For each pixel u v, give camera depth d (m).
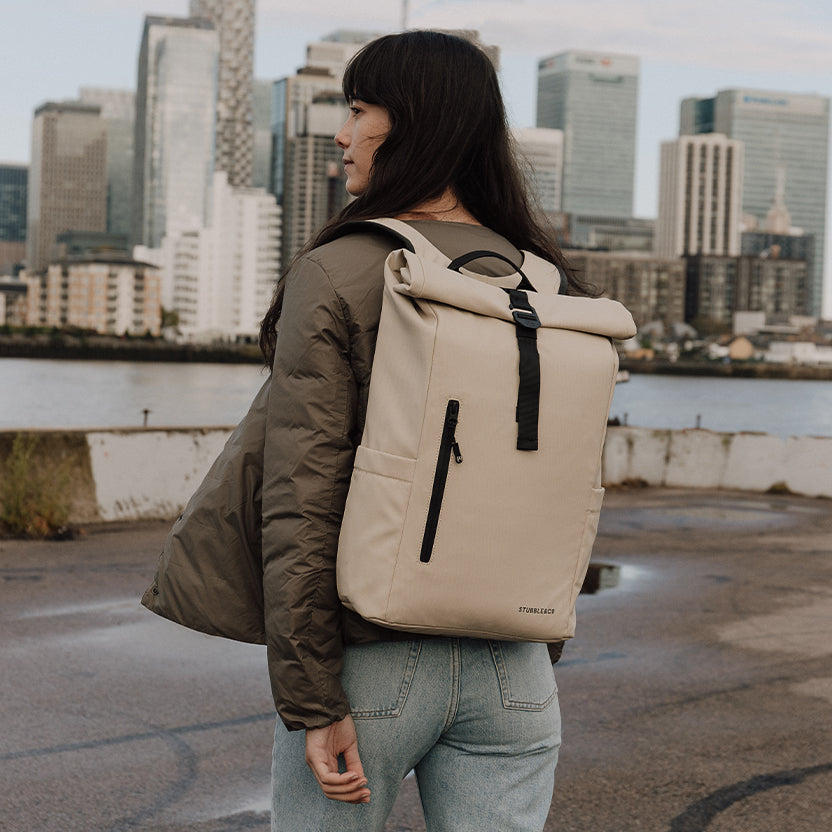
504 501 1.49
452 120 1.70
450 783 1.68
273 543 1.53
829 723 4.28
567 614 1.56
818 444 11.93
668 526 9.68
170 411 104.75
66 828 3.13
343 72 1.80
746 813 3.38
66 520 8.12
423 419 1.46
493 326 1.51
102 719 4.06
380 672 1.58
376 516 1.48
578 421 1.54
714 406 139.88
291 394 1.54
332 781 1.54
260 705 4.28
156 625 5.47
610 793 3.52
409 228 1.62
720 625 5.96
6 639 5.14
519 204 1.81
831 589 7.02
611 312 1.63
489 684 1.62
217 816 3.24
